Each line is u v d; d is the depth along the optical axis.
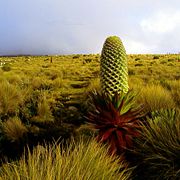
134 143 5.04
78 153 4.02
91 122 4.71
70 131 7.80
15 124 7.85
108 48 4.69
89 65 40.50
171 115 5.57
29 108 10.20
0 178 3.53
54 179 3.45
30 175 3.48
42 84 16.72
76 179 3.50
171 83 13.72
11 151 6.95
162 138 4.91
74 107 10.41
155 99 8.13
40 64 45.22
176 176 4.46
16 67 37.38
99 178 3.65
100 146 4.42
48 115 9.45
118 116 4.57
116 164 4.14
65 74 26.12
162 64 38.62
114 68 4.67
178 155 4.68
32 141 7.40
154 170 4.71
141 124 5.48
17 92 11.06
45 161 3.74
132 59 55.91
